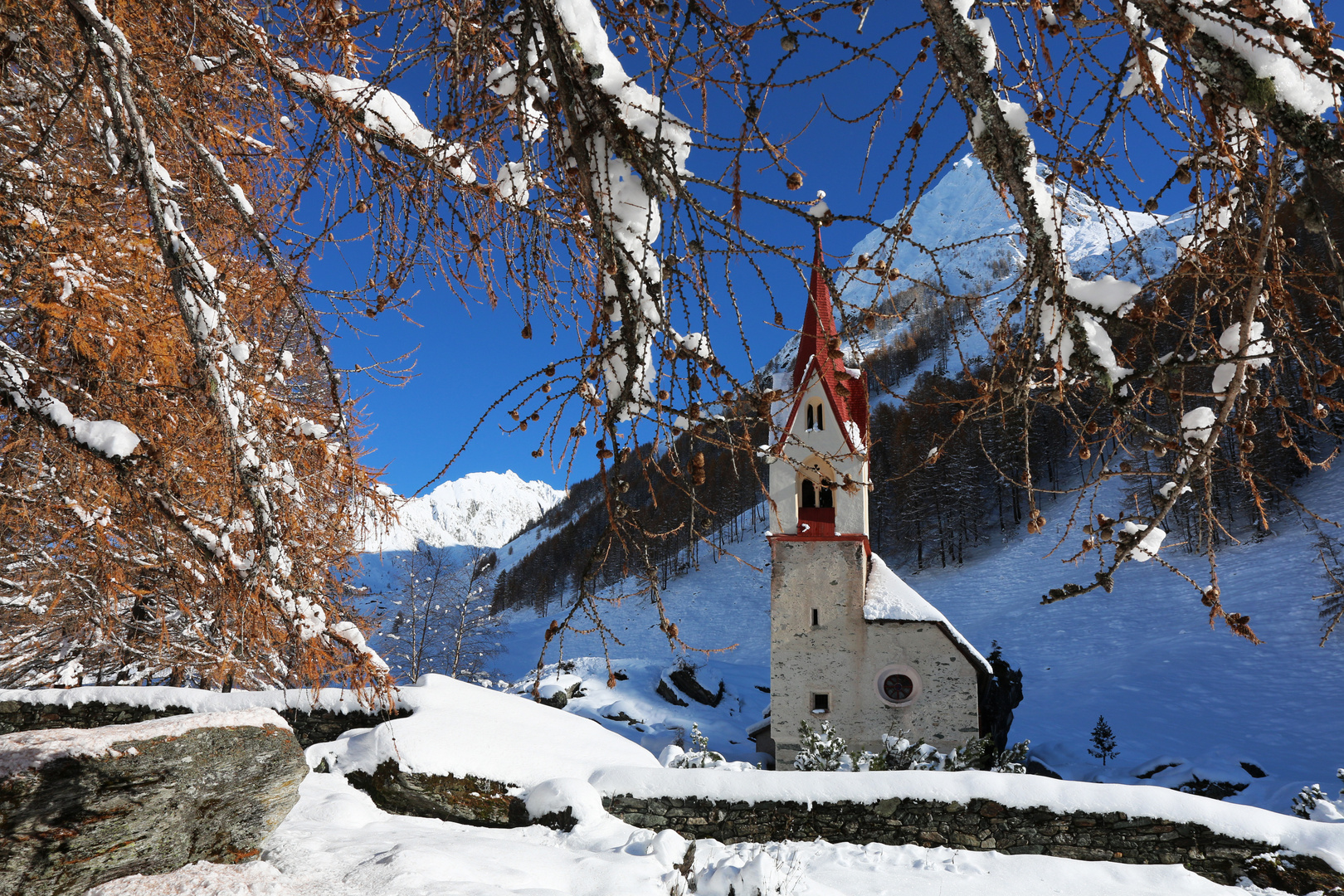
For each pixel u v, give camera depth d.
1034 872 7.10
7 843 3.52
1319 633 31.41
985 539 61.44
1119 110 1.88
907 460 62.97
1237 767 19.91
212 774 4.32
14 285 3.79
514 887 4.71
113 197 3.92
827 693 17.36
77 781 3.77
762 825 7.86
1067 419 2.20
